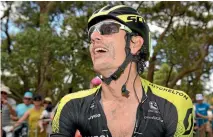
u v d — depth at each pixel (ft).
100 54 4.94
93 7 52.29
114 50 4.92
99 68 4.94
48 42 41.06
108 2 50.52
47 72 47.34
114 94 5.03
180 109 5.11
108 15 5.00
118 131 4.92
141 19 5.17
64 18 49.34
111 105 5.06
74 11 55.67
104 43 4.91
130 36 5.03
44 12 54.60
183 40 53.06
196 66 54.29
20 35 41.01
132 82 5.08
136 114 4.96
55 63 46.06
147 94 5.13
